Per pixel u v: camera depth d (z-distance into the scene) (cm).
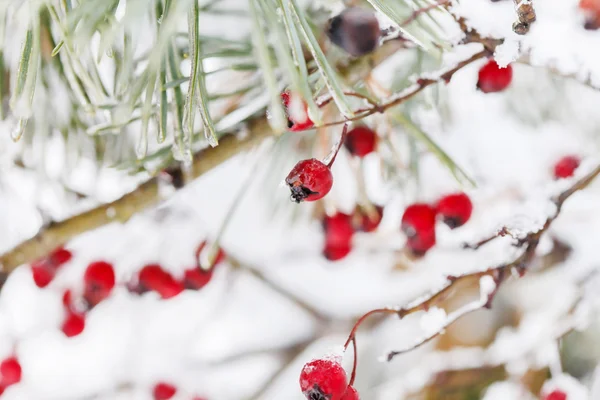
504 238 39
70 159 43
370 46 34
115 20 32
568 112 53
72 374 70
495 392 57
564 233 59
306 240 64
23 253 42
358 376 73
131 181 45
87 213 41
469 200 43
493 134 53
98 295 47
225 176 57
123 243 50
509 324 71
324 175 35
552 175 50
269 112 36
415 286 72
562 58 37
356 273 71
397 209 49
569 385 49
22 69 32
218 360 71
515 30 35
